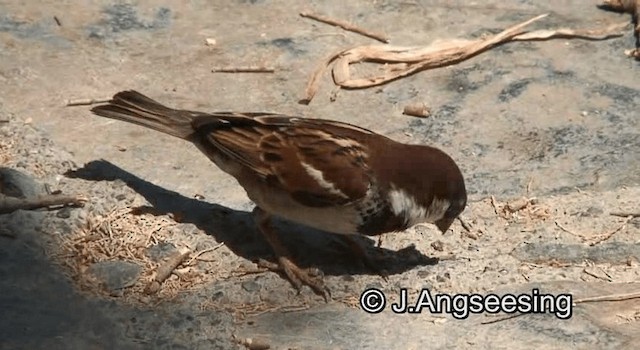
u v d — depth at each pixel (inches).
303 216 409.1
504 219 456.4
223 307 403.9
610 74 546.0
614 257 435.5
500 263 429.7
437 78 542.9
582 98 529.3
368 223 402.9
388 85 536.7
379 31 568.1
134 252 424.8
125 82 526.0
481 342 390.6
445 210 408.8
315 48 555.5
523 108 522.3
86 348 379.2
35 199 436.1
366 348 386.9
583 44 566.9
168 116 436.1
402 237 445.1
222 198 460.1
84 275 413.1
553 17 584.7
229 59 545.6
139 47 550.3
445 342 390.6
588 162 489.4
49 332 384.5
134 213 443.8
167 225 438.9
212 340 388.8
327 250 435.5
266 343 386.0
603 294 414.3
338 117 513.3
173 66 539.2
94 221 437.4
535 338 392.8
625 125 512.7
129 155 480.7
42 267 413.4
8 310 391.9
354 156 397.4
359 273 423.2
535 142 502.0
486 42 556.7
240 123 416.2
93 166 470.0
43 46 544.4
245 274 418.9
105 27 561.9
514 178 479.2
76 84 521.0
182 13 578.2
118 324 391.9
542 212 459.8
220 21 573.9
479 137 504.1
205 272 419.2
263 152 406.0
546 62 553.3
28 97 509.7
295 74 539.2
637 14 574.6
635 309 407.8
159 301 403.9
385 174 395.9
